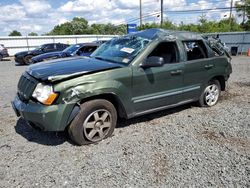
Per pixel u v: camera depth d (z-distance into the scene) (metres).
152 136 3.89
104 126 3.71
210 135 3.94
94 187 2.62
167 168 2.98
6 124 4.41
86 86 3.35
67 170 2.94
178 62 4.46
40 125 3.26
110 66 3.70
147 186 2.64
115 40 4.92
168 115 4.91
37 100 3.26
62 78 3.23
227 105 5.65
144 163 3.09
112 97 3.79
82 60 4.20
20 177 2.80
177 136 3.89
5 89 7.68
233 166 3.03
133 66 3.83
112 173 2.87
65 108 3.22
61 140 3.73
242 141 3.73
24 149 3.46
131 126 4.30
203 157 3.24
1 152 3.37
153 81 4.07
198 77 4.89
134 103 3.90
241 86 7.85
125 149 3.45
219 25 52.56
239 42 25.67
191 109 5.30
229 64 5.65
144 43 4.16
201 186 2.64
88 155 3.29
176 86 4.48
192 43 4.85
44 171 2.92
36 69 3.64
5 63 19.11
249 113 5.04
